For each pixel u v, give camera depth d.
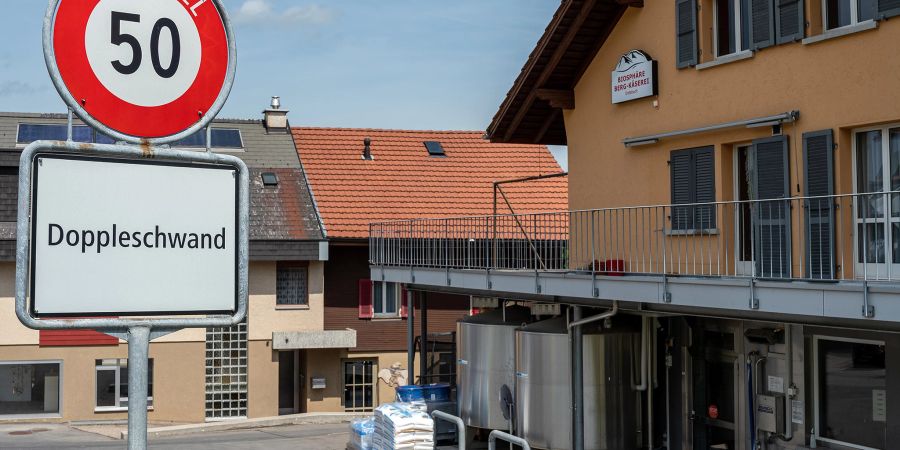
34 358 26.19
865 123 12.20
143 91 2.72
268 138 32.22
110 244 2.65
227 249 2.79
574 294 14.27
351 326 28.95
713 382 15.21
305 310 28.17
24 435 24.22
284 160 31.27
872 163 12.46
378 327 29.14
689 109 15.33
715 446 15.17
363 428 18.58
